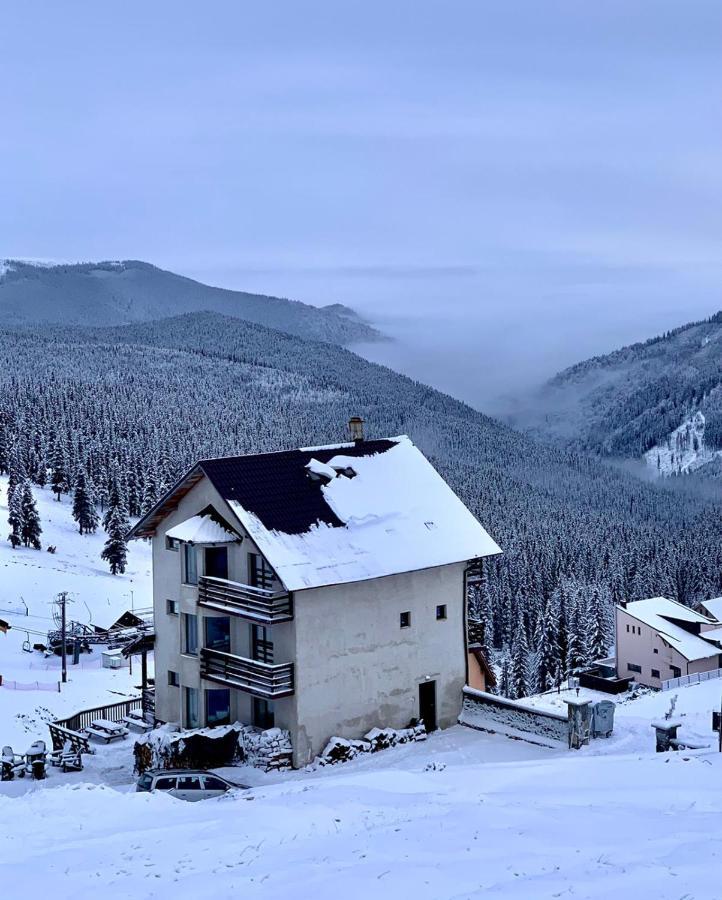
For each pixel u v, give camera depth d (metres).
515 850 18.03
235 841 20.95
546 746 38.75
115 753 41.88
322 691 38.53
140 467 186.62
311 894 16.19
